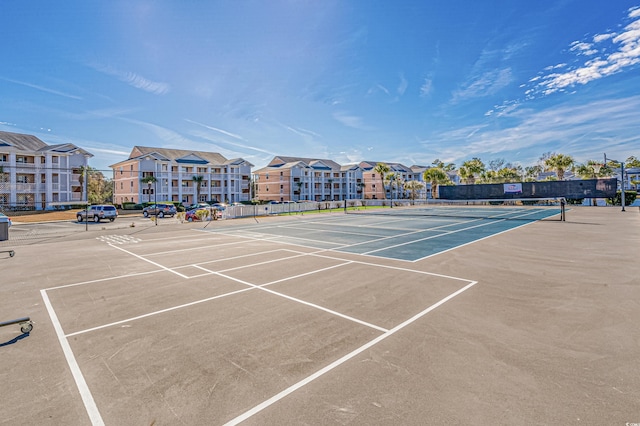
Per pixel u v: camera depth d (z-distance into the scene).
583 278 8.26
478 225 22.94
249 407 3.43
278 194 78.50
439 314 5.98
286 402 3.50
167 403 3.52
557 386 3.65
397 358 4.40
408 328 5.39
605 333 5.02
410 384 3.78
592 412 3.20
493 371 4.00
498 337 4.96
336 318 5.91
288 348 4.77
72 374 4.15
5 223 12.77
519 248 12.96
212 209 33.09
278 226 25.03
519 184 50.62
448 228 21.39
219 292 7.68
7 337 5.31
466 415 3.21
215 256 12.41
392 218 31.42
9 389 3.83
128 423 3.21
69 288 8.22
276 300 7.01
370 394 3.60
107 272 9.95
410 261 10.90
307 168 80.44
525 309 6.14
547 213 33.03
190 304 6.84
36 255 13.19
